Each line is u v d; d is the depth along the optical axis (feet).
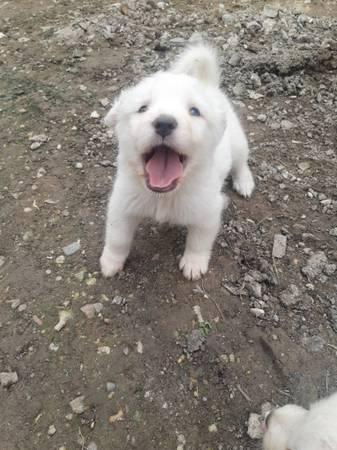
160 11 3.34
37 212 2.03
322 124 2.51
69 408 1.51
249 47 2.93
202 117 1.51
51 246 1.92
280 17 3.28
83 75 2.71
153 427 1.48
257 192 2.18
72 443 1.45
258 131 2.46
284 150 2.38
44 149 2.30
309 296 1.80
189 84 1.53
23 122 2.42
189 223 1.71
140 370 1.59
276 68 2.76
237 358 1.63
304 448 1.16
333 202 2.13
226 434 1.48
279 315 1.74
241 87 2.67
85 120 2.44
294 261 1.91
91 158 2.27
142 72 2.75
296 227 2.03
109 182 2.16
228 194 2.16
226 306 1.75
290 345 1.67
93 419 1.49
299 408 1.37
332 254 1.94
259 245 1.96
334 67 2.77
